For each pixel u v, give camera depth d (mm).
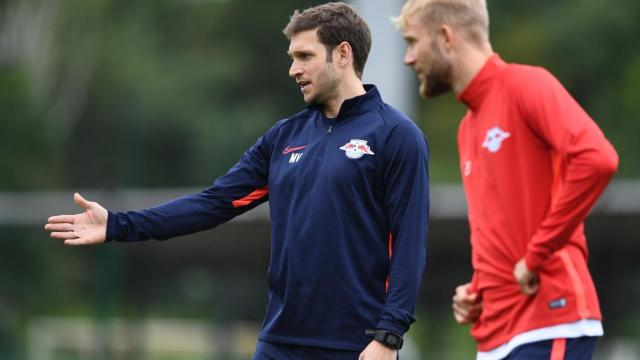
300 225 15914
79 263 62344
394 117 16047
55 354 55000
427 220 16000
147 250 48156
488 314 17844
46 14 109250
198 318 49281
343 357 15812
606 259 40031
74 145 109125
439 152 114125
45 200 62469
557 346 17047
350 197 15828
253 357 16375
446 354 47219
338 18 16172
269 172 16641
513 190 17516
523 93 17297
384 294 16078
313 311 15852
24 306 60594
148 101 113812
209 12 127625
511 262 17516
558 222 16703
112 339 49281
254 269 47062
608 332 41531
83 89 110562
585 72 115375
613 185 42531
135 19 115438
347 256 15805
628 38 114000
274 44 128875
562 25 116625
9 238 61062
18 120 100688
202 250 46938
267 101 127375
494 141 17672
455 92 18406
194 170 115125
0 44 108125
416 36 18391
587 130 16641
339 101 16250
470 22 18141
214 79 120312
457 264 42094
